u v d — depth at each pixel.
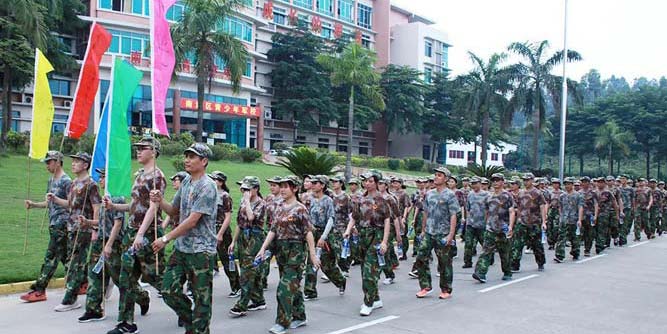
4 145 26.39
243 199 7.95
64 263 8.13
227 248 9.04
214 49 29.09
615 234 16.11
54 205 7.88
